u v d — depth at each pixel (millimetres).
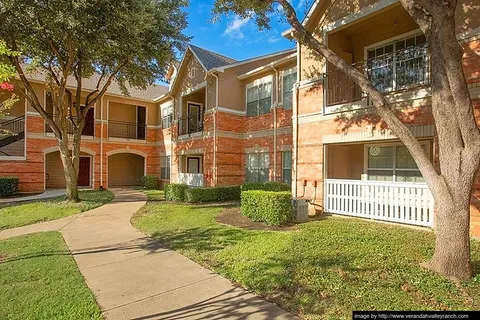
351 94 9484
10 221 9461
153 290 4207
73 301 3814
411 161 8867
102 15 9781
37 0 8977
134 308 3676
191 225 8336
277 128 14164
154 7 11312
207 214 9945
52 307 3662
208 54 18266
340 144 9375
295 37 8812
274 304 3723
